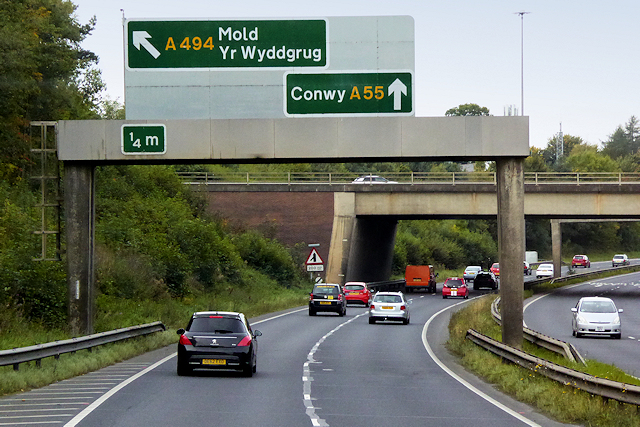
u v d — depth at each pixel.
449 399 22.22
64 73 59.34
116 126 33.91
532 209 89.31
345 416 18.55
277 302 73.69
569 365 28.11
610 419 17.77
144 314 48.47
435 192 92.06
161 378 25.92
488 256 196.38
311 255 72.25
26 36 49.72
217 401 20.67
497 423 18.05
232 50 33.09
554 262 134.50
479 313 56.00
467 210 91.62
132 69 33.28
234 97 33.19
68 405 19.50
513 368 26.97
